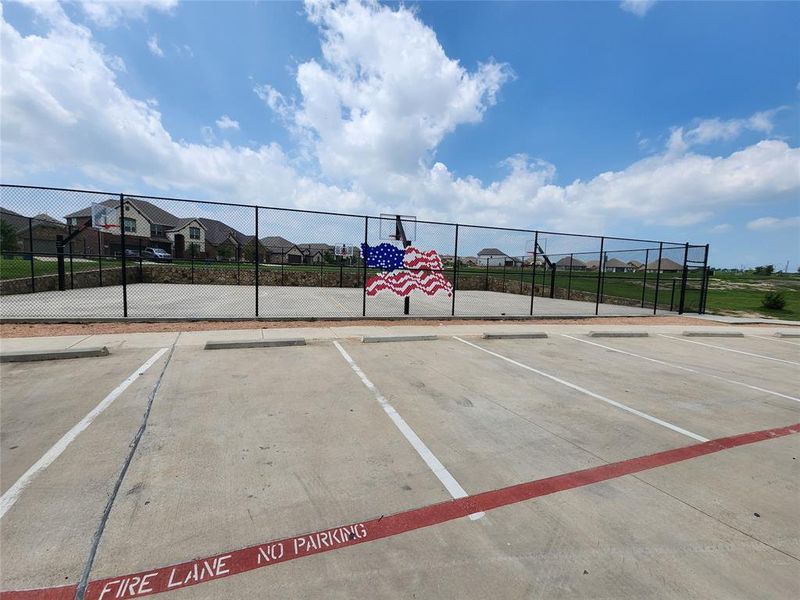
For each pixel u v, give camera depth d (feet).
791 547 8.39
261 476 10.43
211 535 8.14
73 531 8.12
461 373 21.11
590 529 8.76
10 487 9.58
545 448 12.76
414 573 7.29
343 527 8.55
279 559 7.55
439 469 11.16
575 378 21.22
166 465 10.79
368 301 57.21
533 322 42.73
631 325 42.96
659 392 19.33
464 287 97.66
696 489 10.65
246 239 88.22
